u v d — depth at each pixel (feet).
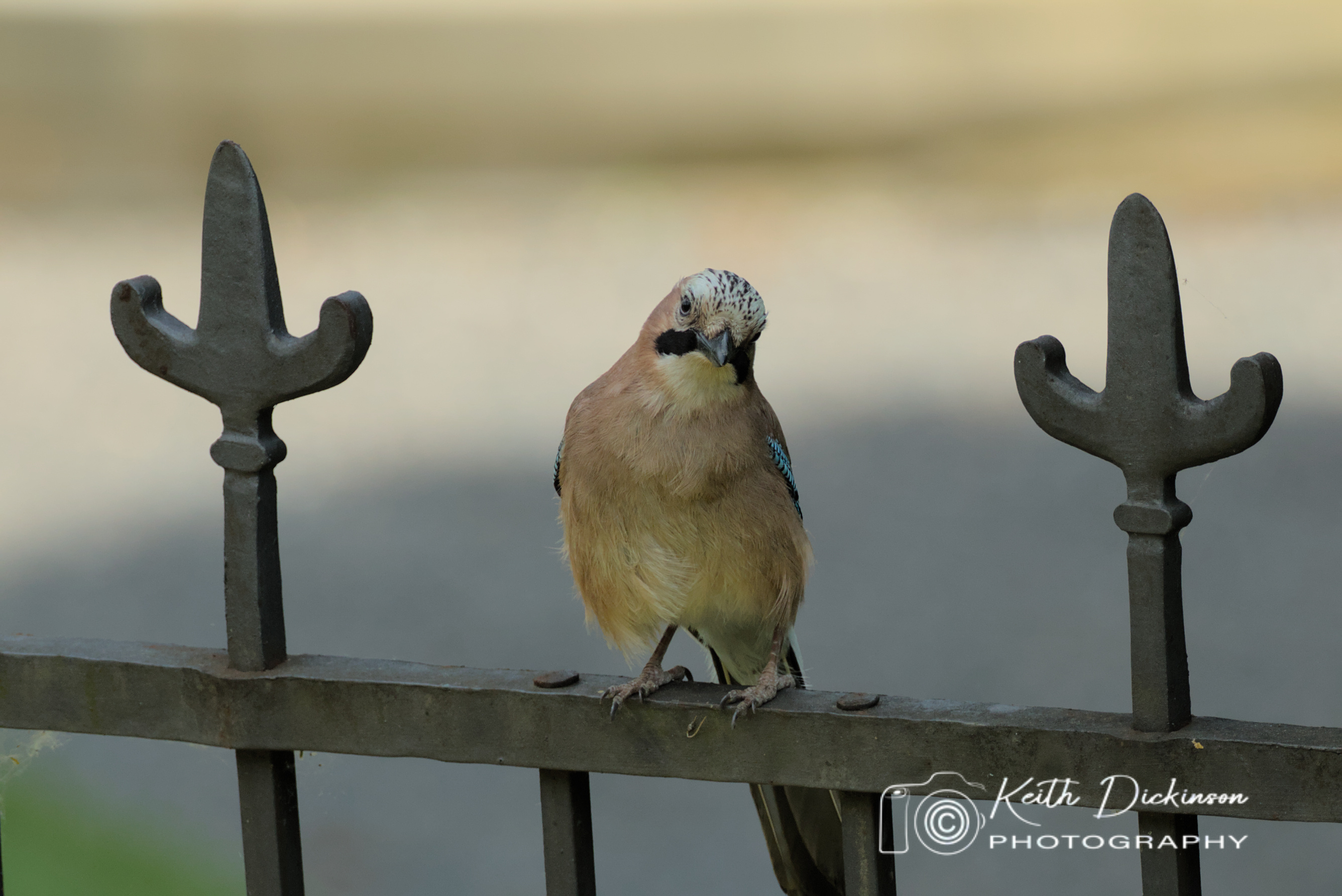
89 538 44.73
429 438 53.57
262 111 142.31
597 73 178.91
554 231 85.61
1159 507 9.82
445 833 29.66
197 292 70.69
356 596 39.73
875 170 102.83
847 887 11.12
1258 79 147.74
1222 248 75.82
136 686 12.03
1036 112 131.03
